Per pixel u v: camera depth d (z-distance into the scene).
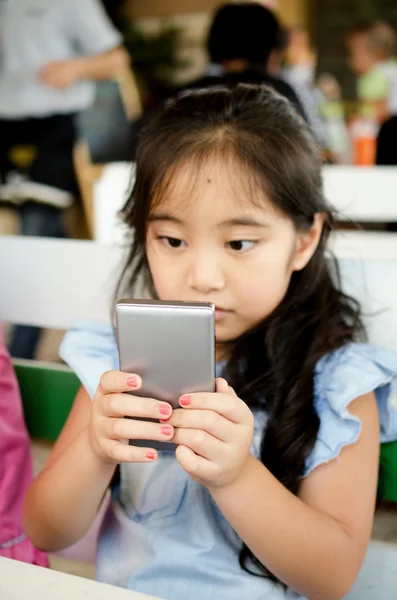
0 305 1.06
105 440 0.63
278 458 0.78
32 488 0.80
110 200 1.62
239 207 0.73
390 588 0.85
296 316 0.84
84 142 2.85
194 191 0.73
